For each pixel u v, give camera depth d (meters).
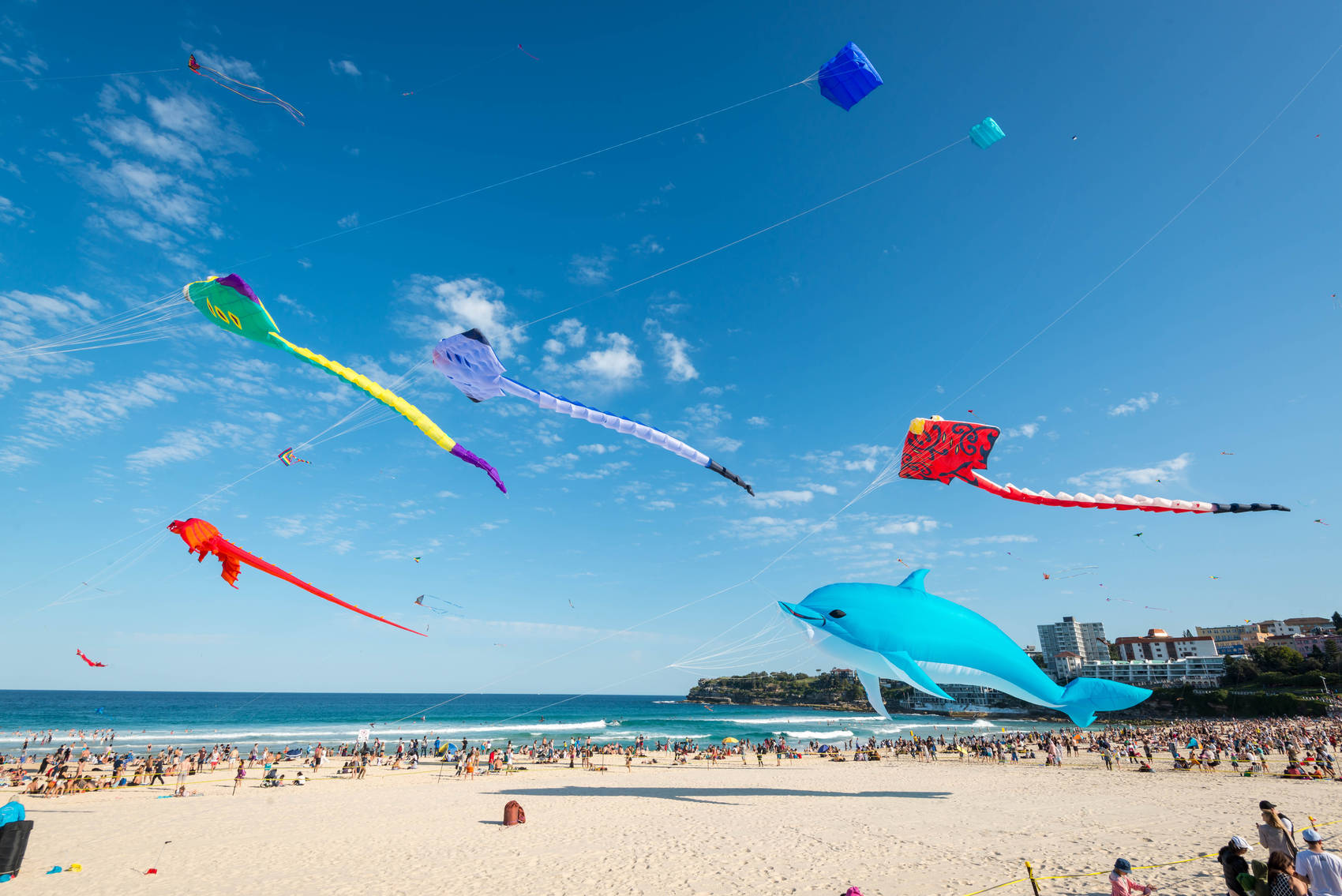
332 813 22.80
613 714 141.50
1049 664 150.88
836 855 14.89
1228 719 92.81
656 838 17.39
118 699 183.50
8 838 14.05
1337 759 36.38
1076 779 29.38
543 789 28.64
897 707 157.50
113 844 17.78
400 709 150.75
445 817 21.61
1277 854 7.86
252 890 13.38
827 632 19.27
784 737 69.06
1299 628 151.62
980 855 14.36
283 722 97.81
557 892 12.93
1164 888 11.09
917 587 20.11
